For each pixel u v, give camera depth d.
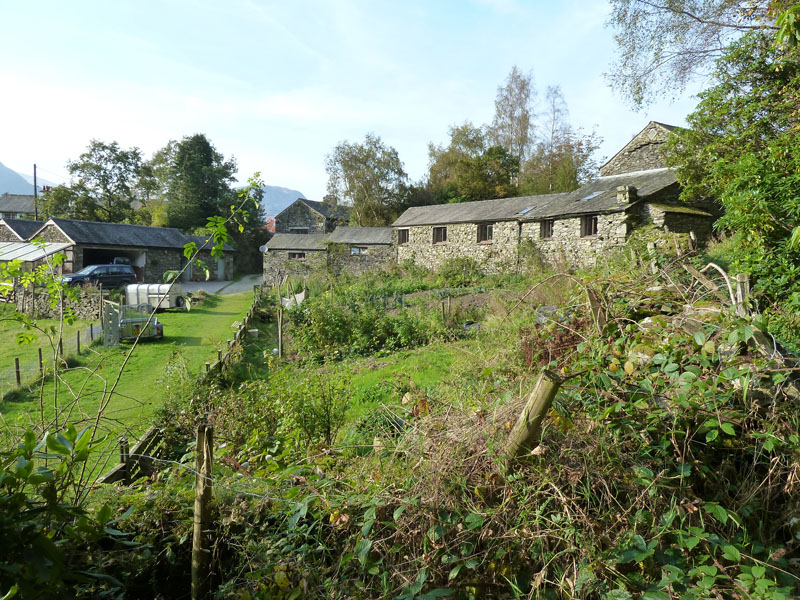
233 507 3.01
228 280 46.91
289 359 13.41
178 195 57.19
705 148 15.11
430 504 2.63
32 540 1.76
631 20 15.82
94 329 17.39
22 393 10.41
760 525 2.52
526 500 2.55
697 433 2.90
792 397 2.90
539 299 10.66
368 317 15.39
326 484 3.01
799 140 8.51
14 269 3.73
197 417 6.78
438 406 3.92
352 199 54.72
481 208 32.38
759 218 7.82
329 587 2.52
